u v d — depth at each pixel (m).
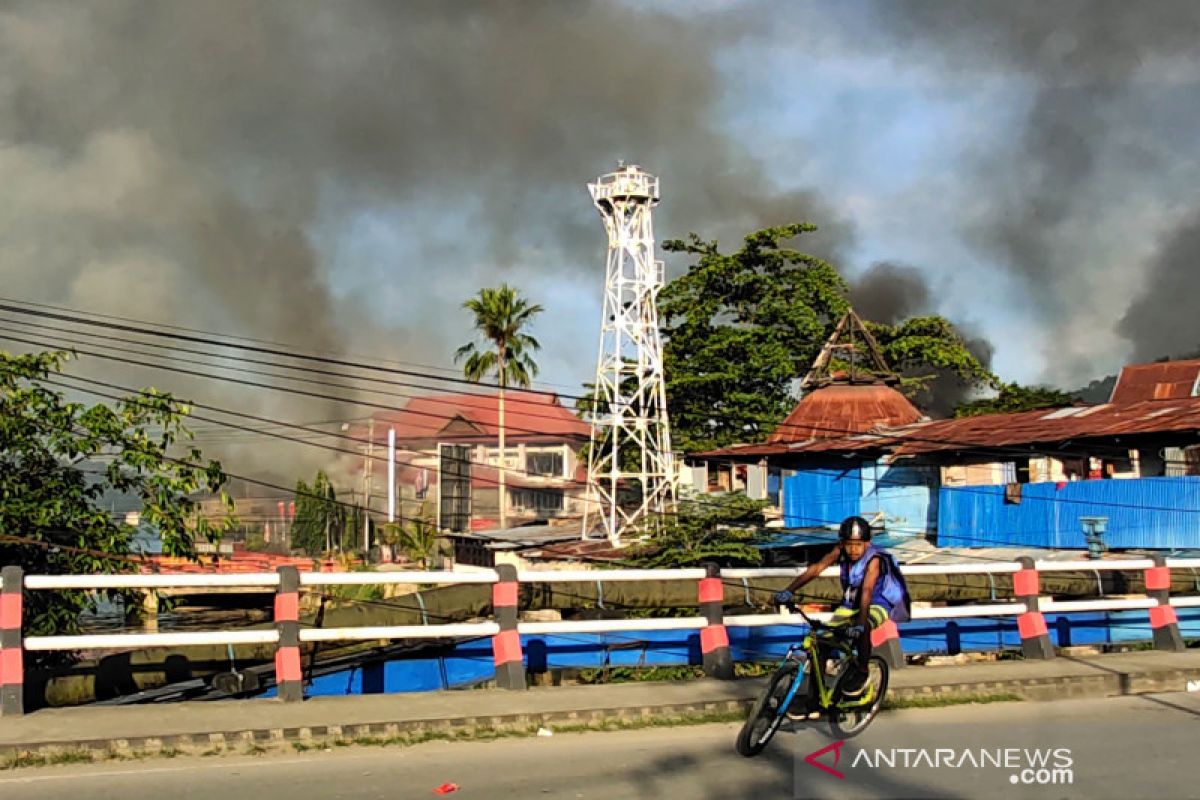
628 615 16.86
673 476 42.25
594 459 45.16
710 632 12.18
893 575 9.38
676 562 27.52
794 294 49.75
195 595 24.08
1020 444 28.98
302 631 10.47
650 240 44.22
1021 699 11.80
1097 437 27.27
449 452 54.06
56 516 16.89
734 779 8.19
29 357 17.89
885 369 43.03
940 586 16.84
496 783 8.03
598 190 44.16
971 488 30.23
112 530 17.61
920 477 33.25
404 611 13.30
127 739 8.62
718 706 10.54
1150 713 11.16
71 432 17.62
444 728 9.52
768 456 38.56
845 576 9.39
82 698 10.53
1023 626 13.77
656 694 10.88
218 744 8.84
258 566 48.97
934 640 15.18
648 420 43.38
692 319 49.41
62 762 8.41
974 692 11.66
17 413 17.28
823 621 9.64
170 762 8.53
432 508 69.12
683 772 8.39
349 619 12.99
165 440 18.92
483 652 13.35
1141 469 27.53
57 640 9.67
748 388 49.06
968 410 51.22
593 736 9.75
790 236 49.44
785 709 8.96
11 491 16.95
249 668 11.88
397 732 9.37
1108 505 26.56
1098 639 16.33
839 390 41.19
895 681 11.78
